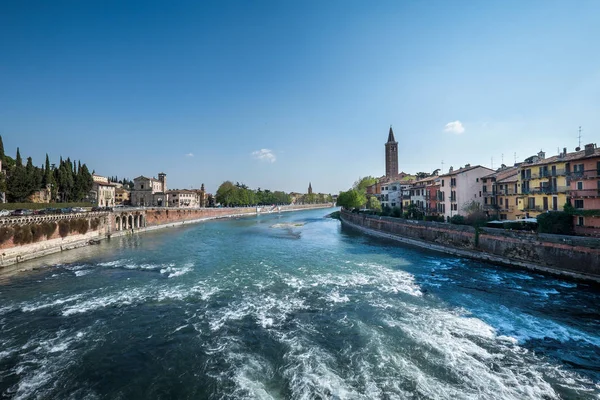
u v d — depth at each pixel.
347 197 108.69
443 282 30.92
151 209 91.06
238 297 26.69
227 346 18.34
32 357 17.36
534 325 20.91
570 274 30.94
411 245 55.16
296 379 15.10
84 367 16.39
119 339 19.34
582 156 38.44
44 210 57.56
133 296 27.06
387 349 17.73
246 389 14.41
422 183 78.75
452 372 15.56
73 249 51.94
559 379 15.07
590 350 17.72
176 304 25.14
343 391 14.15
